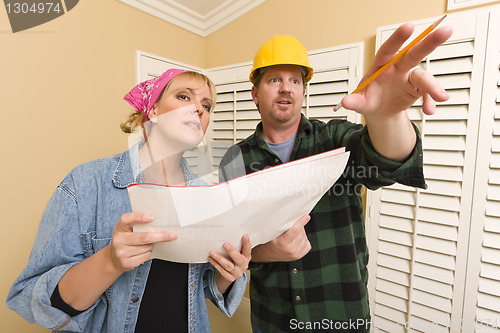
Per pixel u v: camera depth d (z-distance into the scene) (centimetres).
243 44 178
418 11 123
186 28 180
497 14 105
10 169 109
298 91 92
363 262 95
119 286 55
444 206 121
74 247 51
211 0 171
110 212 54
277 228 48
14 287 48
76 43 126
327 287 87
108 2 137
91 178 55
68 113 125
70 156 127
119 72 144
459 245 120
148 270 56
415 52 34
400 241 133
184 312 62
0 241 108
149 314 58
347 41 142
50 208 52
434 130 120
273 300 94
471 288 118
